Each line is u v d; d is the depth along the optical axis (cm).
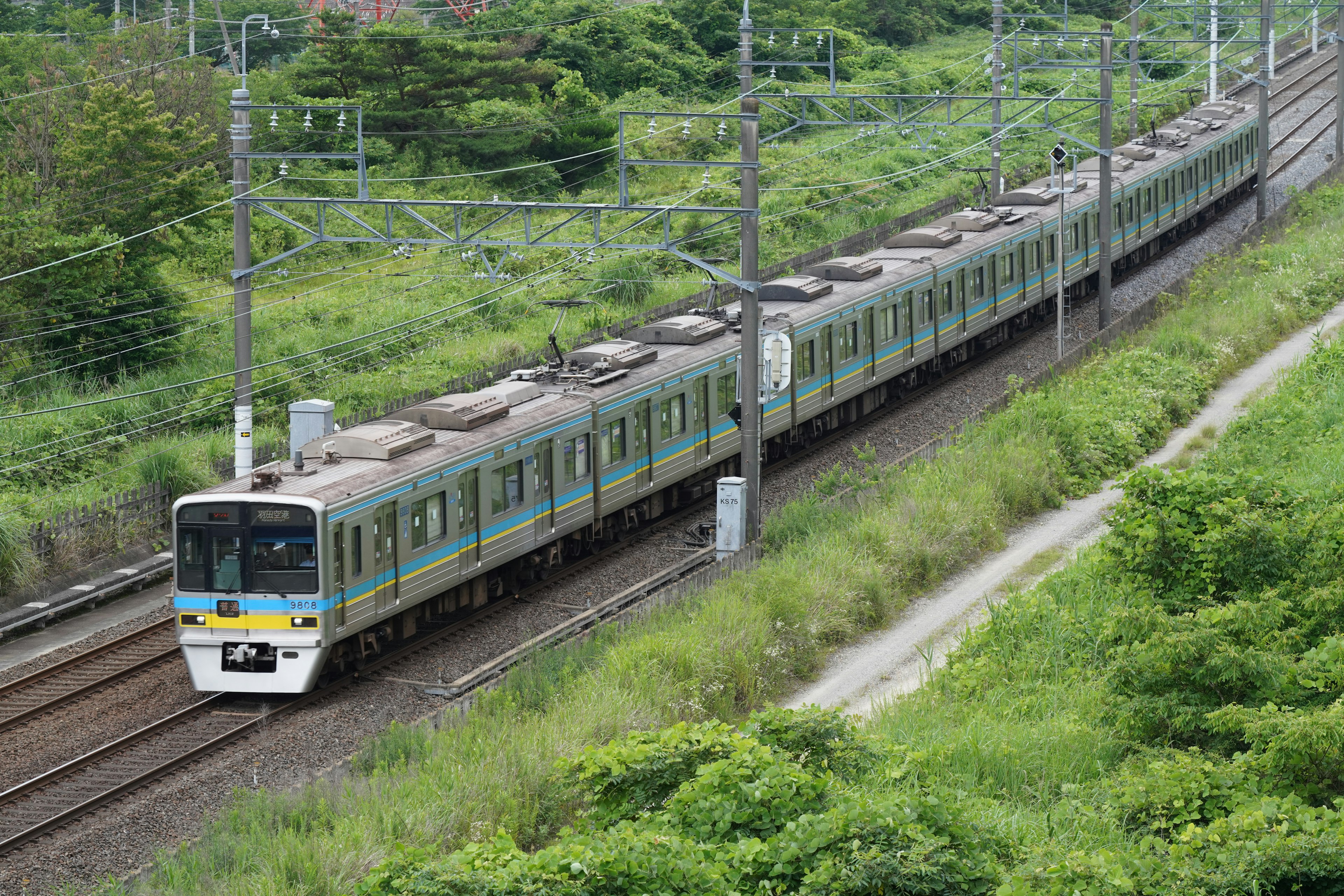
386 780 2825
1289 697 2650
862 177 10625
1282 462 4578
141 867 2706
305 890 2430
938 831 2114
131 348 6606
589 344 7025
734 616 3631
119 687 3775
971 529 4453
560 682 3419
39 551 4569
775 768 2222
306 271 8444
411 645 3972
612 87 11469
